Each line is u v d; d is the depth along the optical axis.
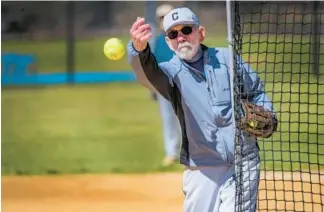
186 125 13.03
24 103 48.19
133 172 25.89
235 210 12.66
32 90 55.75
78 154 30.08
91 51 72.19
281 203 18.61
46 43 72.31
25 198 22.05
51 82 59.62
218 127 12.93
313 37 31.66
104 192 22.81
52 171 26.38
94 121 39.78
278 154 24.02
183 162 13.30
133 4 81.44
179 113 13.11
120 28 80.31
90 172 26.14
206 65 12.98
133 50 12.41
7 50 69.50
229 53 12.98
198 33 12.96
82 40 76.50
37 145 32.53
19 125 39.00
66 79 59.81
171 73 12.87
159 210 20.34
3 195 22.44
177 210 20.30
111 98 49.50
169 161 27.14
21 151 31.06
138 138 33.81
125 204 21.16
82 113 42.88
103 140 33.53
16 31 73.81
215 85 12.92
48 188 23.50
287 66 30.75
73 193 22.72
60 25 76.25
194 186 13.20
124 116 41.28
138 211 20.25
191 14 12.85
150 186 23.48
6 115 42.84
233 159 12.90
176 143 27.14
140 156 29.19
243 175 12.85
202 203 13.17
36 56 63.31
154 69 12.62
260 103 13.06
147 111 42.97
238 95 12.79
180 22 12.71
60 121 40.12
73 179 24.88
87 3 80.00
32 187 23.66
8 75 58.47
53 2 76.06
